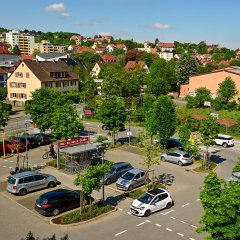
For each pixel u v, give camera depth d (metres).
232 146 46.03
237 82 77.75
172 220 23.03
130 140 46.09
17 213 23.86
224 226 14.40
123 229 21.64
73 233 21.03
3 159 37.19
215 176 15.54
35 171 31.30
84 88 80.50
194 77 83.62
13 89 81.06
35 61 82.50
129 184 28.34
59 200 23.58
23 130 52.50
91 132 51.81
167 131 39.56
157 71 93.75
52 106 43.12
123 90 74.06
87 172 23.11
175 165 36.25
